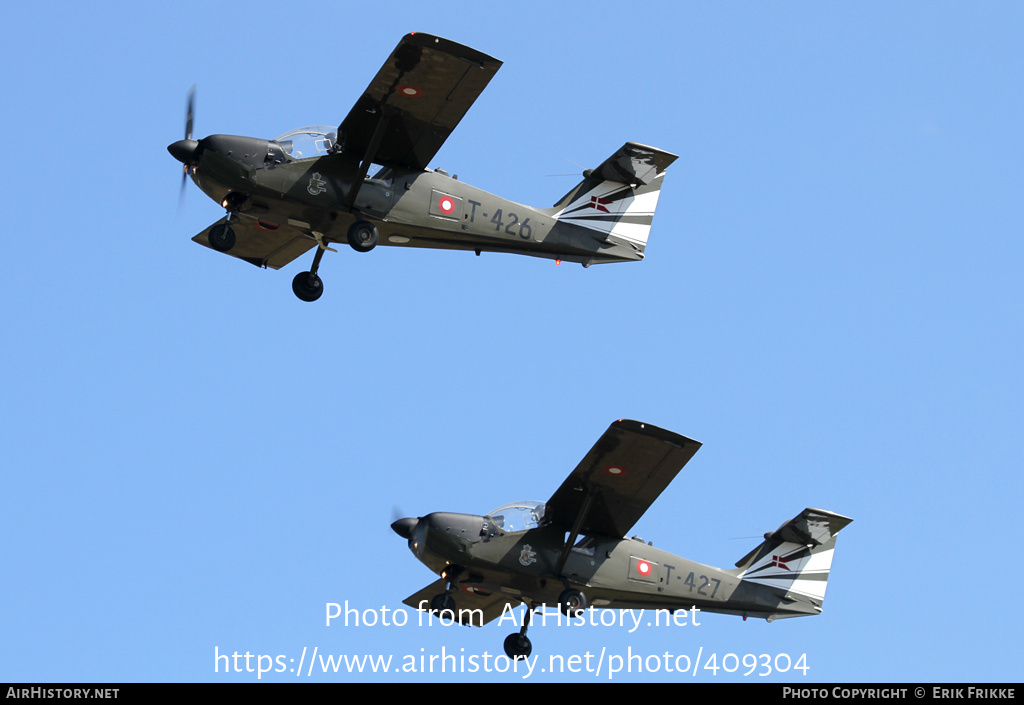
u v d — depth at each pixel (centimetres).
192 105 6456
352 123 6328
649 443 6259
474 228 6744
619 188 7281
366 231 6375
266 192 6259
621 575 6762
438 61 6016
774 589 7288
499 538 6562
